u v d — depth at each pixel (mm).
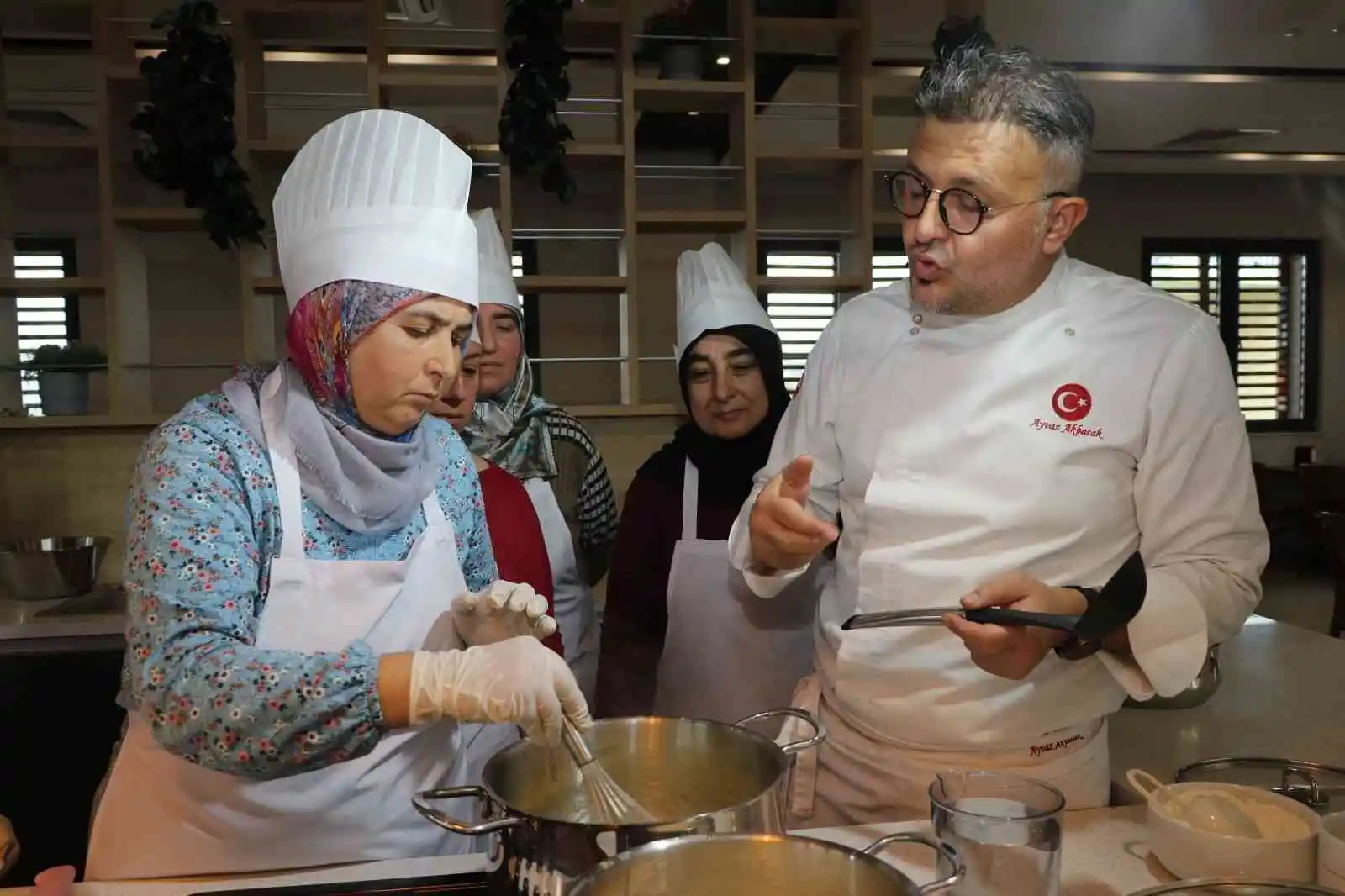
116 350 2496
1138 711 1386
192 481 865
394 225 893
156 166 2262
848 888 626
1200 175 5082
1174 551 1001
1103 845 910
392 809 957
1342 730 1305
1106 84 3111
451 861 898
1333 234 5168
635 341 2576
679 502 1642
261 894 806
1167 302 1043
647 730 875
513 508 1428
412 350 905
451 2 2412
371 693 772
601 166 2594
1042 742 1043
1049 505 999
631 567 1659
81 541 2504
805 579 1493
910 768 1065
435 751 998
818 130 2785
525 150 2240
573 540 1928
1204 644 907
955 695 1026
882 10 2492
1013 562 1006
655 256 2770
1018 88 933
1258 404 5168
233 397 941
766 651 1515
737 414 1640
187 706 771
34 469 2551
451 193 943
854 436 1128
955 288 994
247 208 2309
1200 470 995
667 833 654
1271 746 1244
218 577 836
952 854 672
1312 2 2475
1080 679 1028
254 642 892
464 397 1543
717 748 855
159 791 919
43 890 815
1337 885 757
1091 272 1102
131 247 2578
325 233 903
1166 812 856
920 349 1078
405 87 2449
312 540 933
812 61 2686
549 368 2811
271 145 2412
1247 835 845
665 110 2633
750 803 697
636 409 2602
